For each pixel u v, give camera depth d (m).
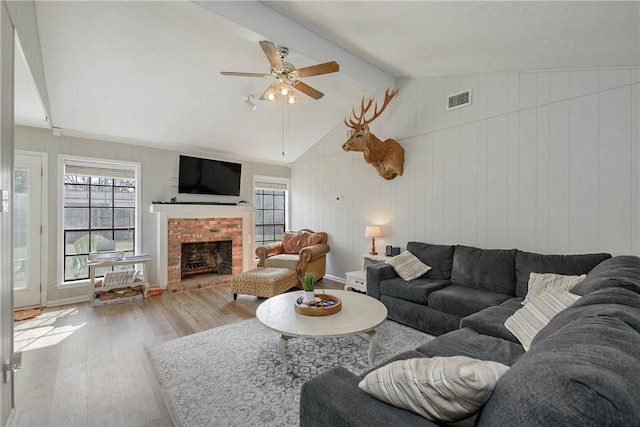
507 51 2.75
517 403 0.64
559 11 1.96
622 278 1.48
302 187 6.12
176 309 3.71
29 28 2.27
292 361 2.41
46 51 2.87
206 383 2.10
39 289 3.83
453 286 3.18
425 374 0.90
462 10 2.19
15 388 2.04
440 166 3.88
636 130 2.54
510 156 3.27
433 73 3.81
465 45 2.79
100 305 3.85
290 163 6.42
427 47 3.00
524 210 3.17
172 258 4.77
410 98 4.20
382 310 2.50
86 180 4.25
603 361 0.64
